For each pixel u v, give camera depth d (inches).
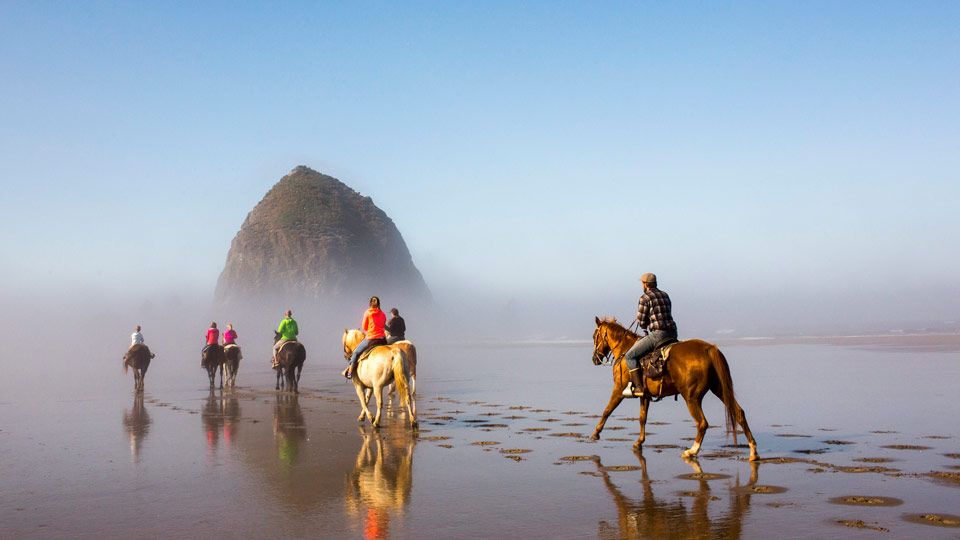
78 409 823.1
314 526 290.7
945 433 525.0
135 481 392.8
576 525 287.0
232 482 385.7
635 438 528.7
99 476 409.1
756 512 302.4
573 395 906.1
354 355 633.6
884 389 864.9
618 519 295.6
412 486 368.8
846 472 386.9
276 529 286.5
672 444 494.9
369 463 439.2
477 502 330.0
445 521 296.0
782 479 370.0
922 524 279.9
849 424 577.6
